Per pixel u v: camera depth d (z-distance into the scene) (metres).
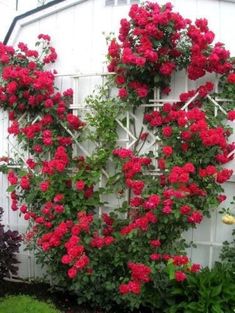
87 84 4.30
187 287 3.66
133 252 3.81
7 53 4.45
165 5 3.85
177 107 3.97
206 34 3.73
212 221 4.04
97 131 4.11
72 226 3.83
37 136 4.28
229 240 4.01
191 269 3.65
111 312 3.90
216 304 3.47
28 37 4.55
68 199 4.07
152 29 3.72
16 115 4.49
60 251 3.95
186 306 3.56
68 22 4.38
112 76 4.11
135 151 4.09
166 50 3.84
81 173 4.07
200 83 3.98
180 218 3.64
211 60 3.73
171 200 3.52
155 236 3.75
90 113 4.23
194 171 3.82
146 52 3.69
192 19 4.01
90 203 4.09
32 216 4.21
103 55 4.24
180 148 3.87
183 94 3.94
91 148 4.27
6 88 4.35
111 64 4.03
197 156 3.82
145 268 3.49
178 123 3.79
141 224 3.58
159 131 3.98
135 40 3.92
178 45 3.91
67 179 4.07
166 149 3.72
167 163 3.77
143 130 4.08
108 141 4.10
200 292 3.54
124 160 3.94
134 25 3.88
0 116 4.64
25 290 4.37
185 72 4.00
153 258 3.63
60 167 3.88
